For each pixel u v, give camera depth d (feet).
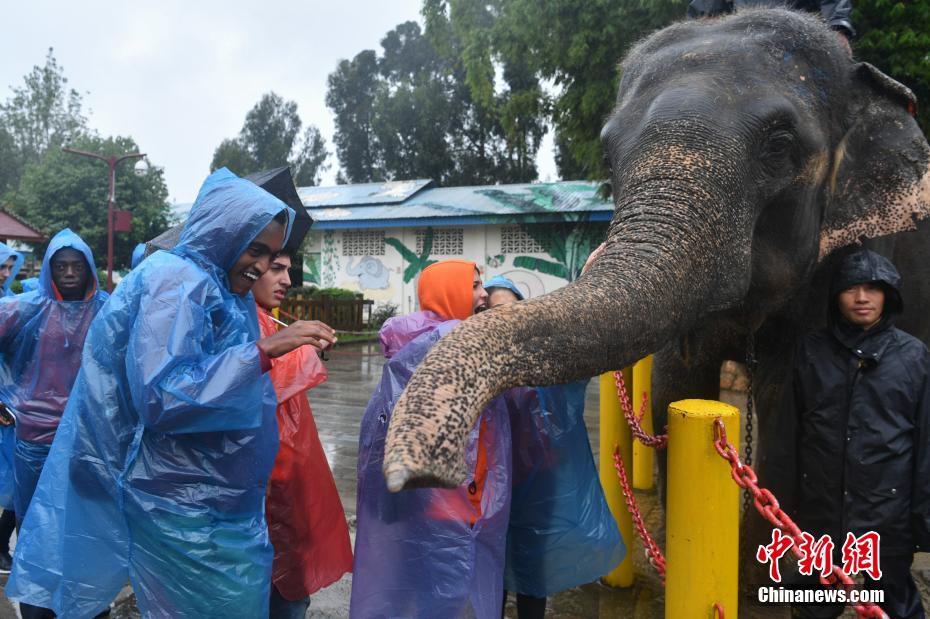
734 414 6.61
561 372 5.42
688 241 6.76
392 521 7.47
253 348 6.99
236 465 7.31
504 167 126.00
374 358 44.98
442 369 4.68
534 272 69.41
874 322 8.45
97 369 7.30
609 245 6.83
